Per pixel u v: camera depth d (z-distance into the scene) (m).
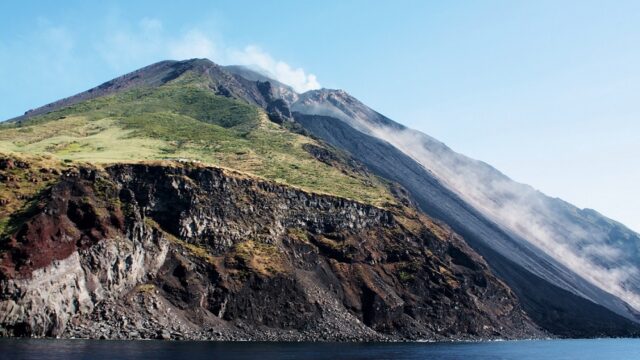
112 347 109.50
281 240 188.25
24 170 153.25
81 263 134.88
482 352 161.25
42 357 89.12
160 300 146.25
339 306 181.62
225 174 188.00
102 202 150.62
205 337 145.12
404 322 192.25
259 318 161.50
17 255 123.44
